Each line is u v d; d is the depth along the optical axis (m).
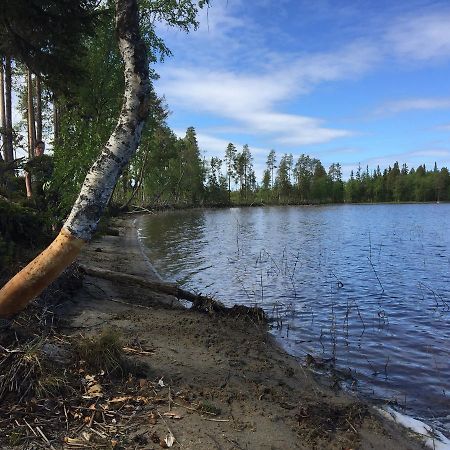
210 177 94.12
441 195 123.31
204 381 5.18
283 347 7.55
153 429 3.94
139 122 4.07
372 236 28.47
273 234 29.98
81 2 8.32
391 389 6.03
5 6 7.64
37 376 4.29
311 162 120.25
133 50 3.98
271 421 4.44
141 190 64.44
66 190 11.53
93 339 5.11
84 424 3.88
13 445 3.51
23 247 8.73
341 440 4.33
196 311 8.93
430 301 11.20
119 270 13.41
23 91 24.34
